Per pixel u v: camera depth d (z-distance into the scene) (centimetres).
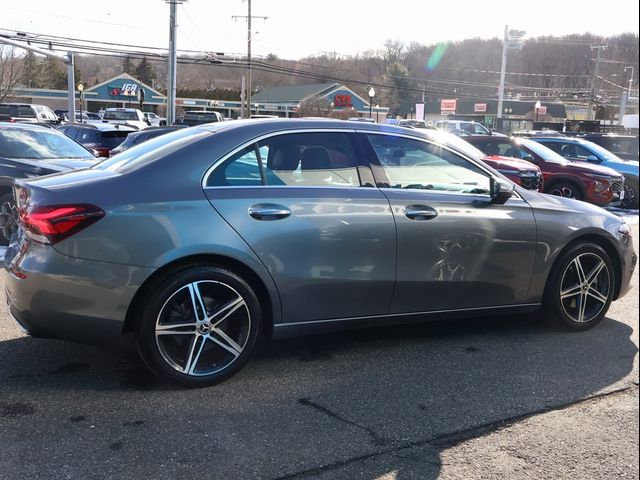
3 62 5459
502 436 315
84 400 337
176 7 2755
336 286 382
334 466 282
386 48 7306
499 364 410
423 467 284
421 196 408
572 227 460
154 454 286
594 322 486
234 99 7462
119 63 7069
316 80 7350
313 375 384
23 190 351
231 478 269
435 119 6056
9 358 393
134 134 1154
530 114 5562
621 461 295
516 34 4131
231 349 362
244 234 353
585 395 366
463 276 421
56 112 4856
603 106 5756
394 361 411
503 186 424
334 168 390
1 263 627
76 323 331
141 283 333
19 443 290
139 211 334
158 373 345
